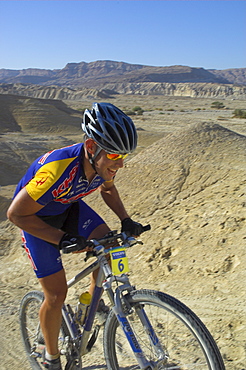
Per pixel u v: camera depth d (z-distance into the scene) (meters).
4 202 10.65
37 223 2.40
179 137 8.43
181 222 5.34
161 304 2.14
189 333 2.87
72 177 2.38
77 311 2.66
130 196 7.06
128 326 2.27
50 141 40.47
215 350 1.97
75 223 2.78
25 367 3.37
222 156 7.13
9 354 3.64
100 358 3.20
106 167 2.34
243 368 2.67
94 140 2.26
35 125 53.84
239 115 65.62
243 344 2.92
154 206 6.36
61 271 2.56
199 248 4.56
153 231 5.41
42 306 2.61
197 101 149.50
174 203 6.21
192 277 4.12
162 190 6.73
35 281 5.52
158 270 4.50
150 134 41.03
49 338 2.63
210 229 4.84
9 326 4.19
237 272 3.89
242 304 3.41
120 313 2.29
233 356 2.83
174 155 7.68
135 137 2.30
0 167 26.55
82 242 2.27
